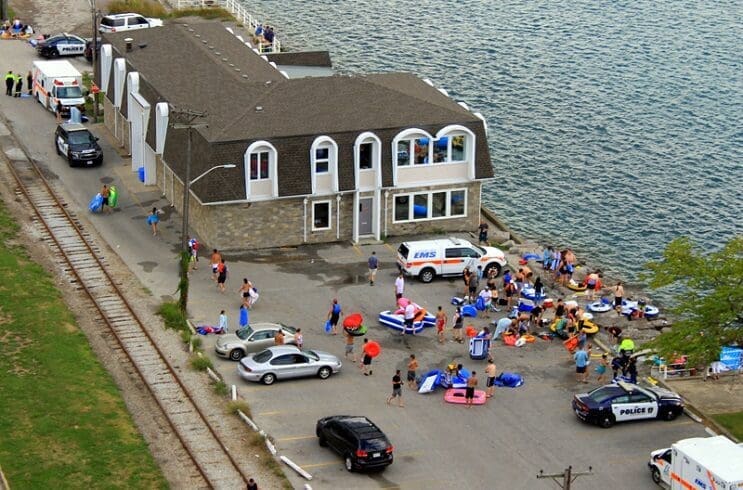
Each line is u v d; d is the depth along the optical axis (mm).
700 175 150750
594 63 190000
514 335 103688
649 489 83812
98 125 149875
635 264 128750
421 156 121000
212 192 115312
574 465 86312
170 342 100562
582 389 96750
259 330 99250
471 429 90375
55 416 87688
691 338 93125
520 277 113750
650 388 93938
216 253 111062
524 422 91688
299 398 93375
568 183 147000
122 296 107625
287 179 117000
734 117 169125
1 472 80625
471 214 124500
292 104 121812
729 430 91312
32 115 151750
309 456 85875
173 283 111188
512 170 149875
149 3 195125
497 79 181750
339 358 99875
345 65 185375
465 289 112875
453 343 103250
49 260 114375
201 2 193375
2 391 90375
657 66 189250
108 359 97688
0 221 120625
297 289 111250
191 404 91625
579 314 105750
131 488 80438
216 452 85562
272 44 179125
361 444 83188
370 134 118312
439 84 179125
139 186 131625
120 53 142625
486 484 83562
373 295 110938
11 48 175875
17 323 100938
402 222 122438
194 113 114000
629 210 141000
